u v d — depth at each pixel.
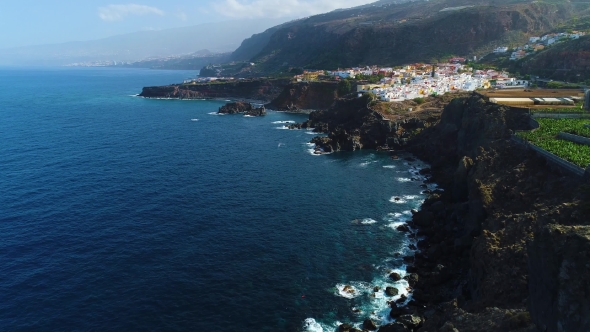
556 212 47.50
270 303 55.22
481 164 78.62
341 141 146.50
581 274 26.95
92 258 65.25
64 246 68.75
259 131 172.38
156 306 54.19
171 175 107.56
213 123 190.88
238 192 96.06
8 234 72.38
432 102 173.50
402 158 129.88
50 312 52.69
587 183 55.41
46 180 100.94
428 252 67.19
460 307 49.59
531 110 99.31
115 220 78.88
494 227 58.38
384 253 68.56
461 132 113.44
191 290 57.62
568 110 99.25
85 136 154.38
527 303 37.06
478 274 52.12
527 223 53.34
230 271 62.44
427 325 46.34
